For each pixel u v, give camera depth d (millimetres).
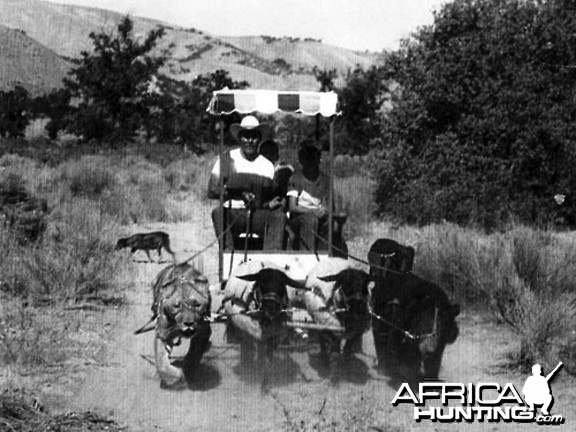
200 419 8609
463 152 21172
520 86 21000
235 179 11797
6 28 104438
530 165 20875
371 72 40094
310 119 33594
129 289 14102
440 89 21469
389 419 8727
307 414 8773
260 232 11633
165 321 9461
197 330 9375
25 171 26734
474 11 22328
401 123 22156
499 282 12719
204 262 16438
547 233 17391
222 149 11266
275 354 10766
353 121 39781
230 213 11695
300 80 124312
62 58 115188
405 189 21453
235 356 10680
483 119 21234
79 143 42781
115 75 43000
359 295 9375
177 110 46812
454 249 14461
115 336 11414
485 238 18172
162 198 24547
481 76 21578
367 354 10875
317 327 9469
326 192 11930
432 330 9008
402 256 10469
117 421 8469
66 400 9000
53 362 10172
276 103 11016
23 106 50438
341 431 8359
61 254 14156
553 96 21344
